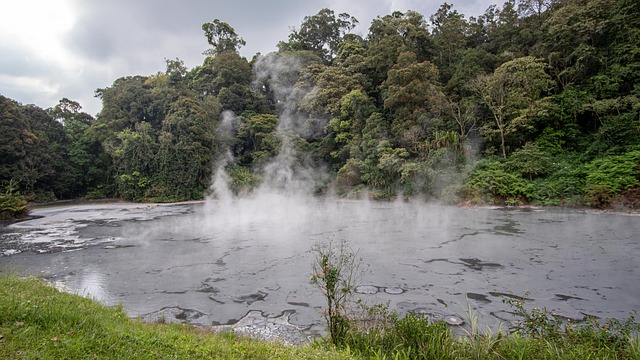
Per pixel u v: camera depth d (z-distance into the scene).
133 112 39.47
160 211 24.61
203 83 44.78
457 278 7.76
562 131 24.61
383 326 4.28
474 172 23.52
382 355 3.59
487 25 39.88
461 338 4.10
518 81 26.08
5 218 21.61
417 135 27.11
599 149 21.70
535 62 26.11
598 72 25.44
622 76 23.23
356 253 10.27
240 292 7.25
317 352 3.58
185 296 7.08
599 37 26.19
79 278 8.43
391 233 13.52
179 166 33.78
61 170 35.81
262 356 3.42
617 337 3.83
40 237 14.37
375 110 32.44
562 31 26.83
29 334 3.22
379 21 39.50
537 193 20.78
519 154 23.48
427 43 35.38
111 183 38.28
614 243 10.67
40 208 28.06
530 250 10.14
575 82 26.92
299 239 12.80
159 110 38.59
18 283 5.84
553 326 4.21
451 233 13.16
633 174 17.92
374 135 29.97
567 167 21.41
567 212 17.73
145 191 33.44
